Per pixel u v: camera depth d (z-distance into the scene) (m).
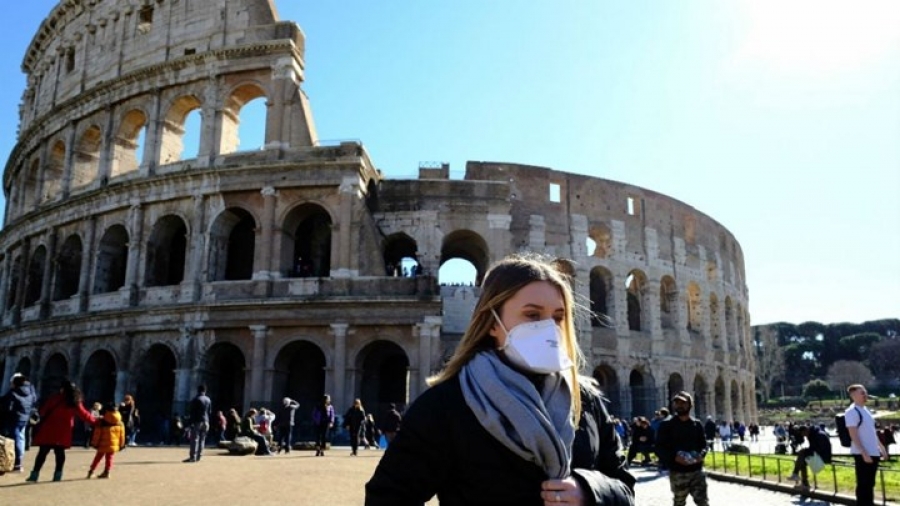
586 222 69.00
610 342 66.44
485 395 4.03
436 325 47.78
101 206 57.25
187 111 59.06
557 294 4.54
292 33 55.09
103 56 63.59
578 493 3.73
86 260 57.22
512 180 66.94
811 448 25.80
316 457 35.41
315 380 53.56
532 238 65.88
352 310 48.50
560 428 4.05
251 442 37.19
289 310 49.09
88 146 63.66
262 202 51.94
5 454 23.78
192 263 51.88
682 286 75.56
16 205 71.69
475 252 63.75
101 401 55.00
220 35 56.84
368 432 45.81
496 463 3.93
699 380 76.62
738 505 23.14
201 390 32.41
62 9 68.56
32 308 60.56
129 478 23.77
